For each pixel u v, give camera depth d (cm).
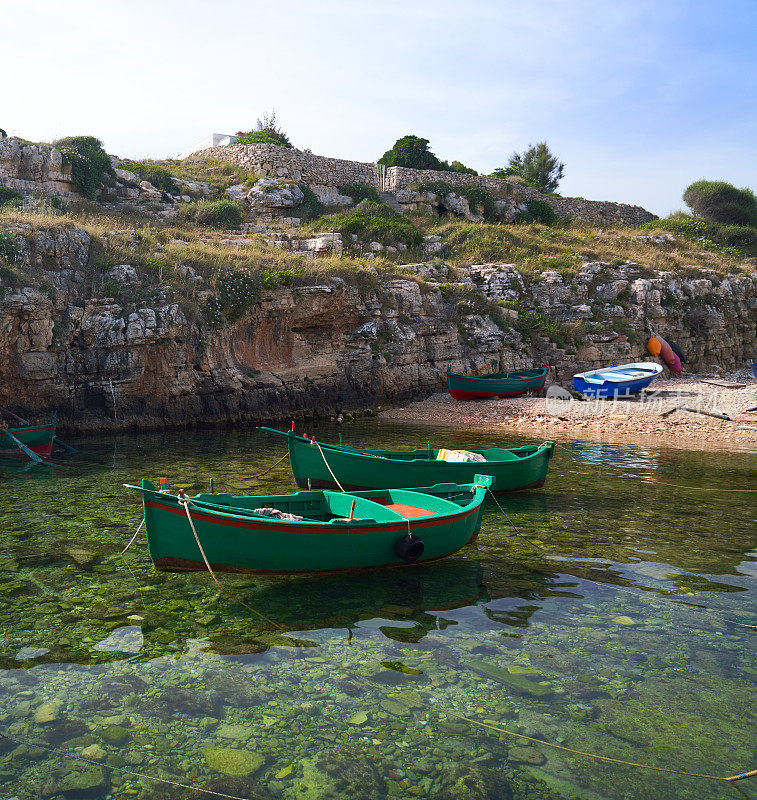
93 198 3272
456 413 2667
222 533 759
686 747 483
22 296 1905
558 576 868
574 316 3362
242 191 3903
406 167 4912
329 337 2700
